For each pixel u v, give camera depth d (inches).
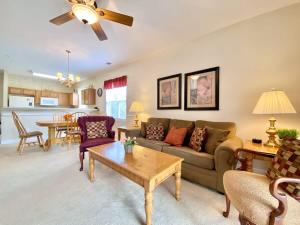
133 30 109.6
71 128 159.8
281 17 85.4
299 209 37.4
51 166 106.7
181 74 131.9
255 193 42.5
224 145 72.9
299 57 80.6
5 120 177.2
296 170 43.3
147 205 52.8
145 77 165.0
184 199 69.1
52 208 62.3
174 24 102.0
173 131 108.9
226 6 84.4
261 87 91.8
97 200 67.9
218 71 108.8
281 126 85.5
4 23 100.3
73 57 163.2
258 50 92.7
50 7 84.9
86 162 114.9
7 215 58.2
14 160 118.9
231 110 103.7
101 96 237.1
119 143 99.0
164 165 62.8
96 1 80.3
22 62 179.6
